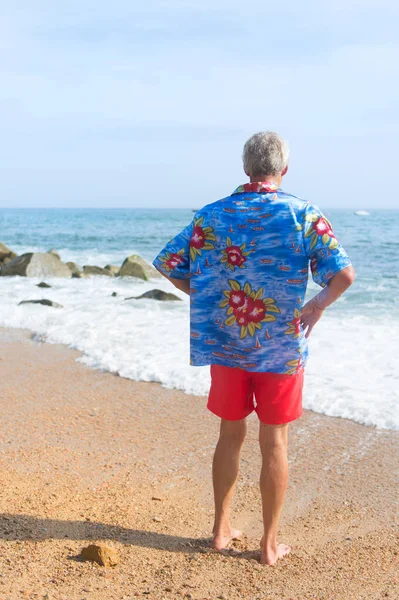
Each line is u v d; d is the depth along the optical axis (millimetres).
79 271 18203
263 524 3162
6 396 5863
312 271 2643
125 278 16828
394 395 5746
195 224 2750
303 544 3131
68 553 2771
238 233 2641
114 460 4309
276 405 2746
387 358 7098
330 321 9617
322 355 7293
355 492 3859
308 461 4395
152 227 52781
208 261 2734
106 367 6914
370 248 24406
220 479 2947
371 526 3371
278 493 2799
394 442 4719
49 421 5141
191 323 2822
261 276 2637
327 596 2498
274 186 2686
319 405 5555
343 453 4527
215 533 3000
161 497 3676
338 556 2949
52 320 9781
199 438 4797
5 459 4191
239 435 2928
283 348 2682
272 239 2598
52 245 30922
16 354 7637
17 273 17453
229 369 2791
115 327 9164
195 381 6289
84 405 5621
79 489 3709
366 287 13641
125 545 2924
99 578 2551
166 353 7469
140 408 5547
